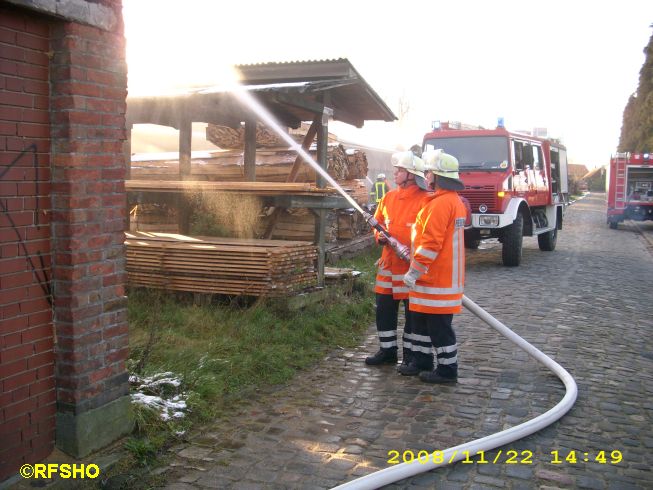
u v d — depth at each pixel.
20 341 3.18
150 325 5.97
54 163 3.26
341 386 5.11
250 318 6.19
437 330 5.10
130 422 3.77
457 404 4.73
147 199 8.08
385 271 5.56
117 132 3.52
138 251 6.81
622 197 23.31
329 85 7.24
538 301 8.77
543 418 4.27
